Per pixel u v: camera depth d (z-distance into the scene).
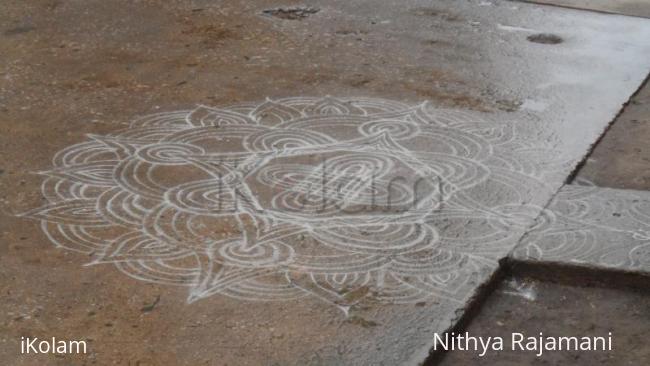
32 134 5.91
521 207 5.32
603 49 7.52
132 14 7.93
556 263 4.87
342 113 6.30
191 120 6.15
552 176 5.62
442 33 7.74
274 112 6.29
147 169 5.60
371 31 7.72
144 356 4.34
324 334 4.47
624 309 4.71
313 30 7.70
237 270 4.82
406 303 4.64
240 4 8.26
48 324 4.48
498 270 4.86
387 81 6.79
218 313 4.56
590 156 5.90
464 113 6.34
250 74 6.83
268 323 4.52
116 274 4.77
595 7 8.50
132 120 6.13
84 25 7.64
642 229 5.12
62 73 6.75
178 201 5.32
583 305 4.74
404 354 4.38
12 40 7.29
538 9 8.39
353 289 4.72
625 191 5.47
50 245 4.95
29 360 4.30
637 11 8.43
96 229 5.07
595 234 5.08
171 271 4.80
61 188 5.39
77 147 5.80
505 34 7.77
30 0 8.13
